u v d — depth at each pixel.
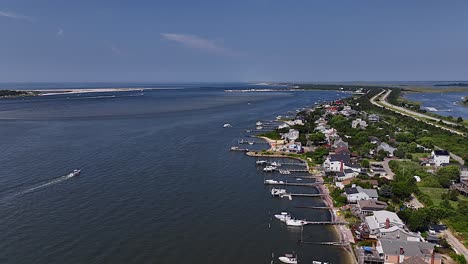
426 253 68.75
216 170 128.88
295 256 72.31
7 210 88.06
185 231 81.12
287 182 118.94
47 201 94.19
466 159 142.62
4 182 107.06
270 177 124.81
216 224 85.56
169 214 89.38
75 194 99.62
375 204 92.56
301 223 87.00
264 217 91.38
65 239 75.12
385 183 111.56
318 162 142.25
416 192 105.88
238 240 78.56
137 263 67.69
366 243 76.56
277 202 102.12
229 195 105.12
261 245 77.00
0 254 68.81
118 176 116.12
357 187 104.19
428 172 126.69
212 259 70.38
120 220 84.75
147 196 100.38
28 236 75.88
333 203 101.31
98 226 81.31
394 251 68.94
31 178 111.12
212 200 100.31
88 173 117.88
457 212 91.06
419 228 82.25
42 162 128.00
